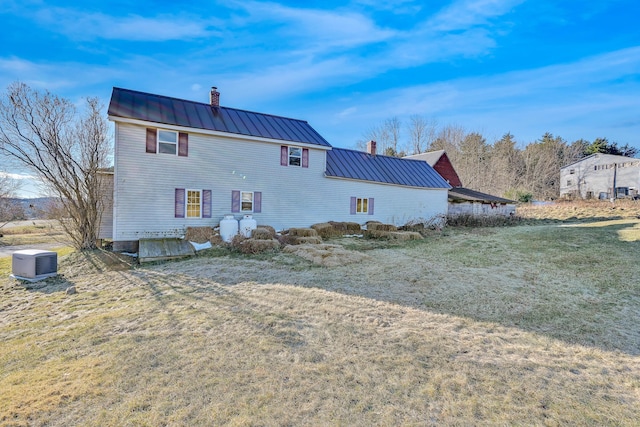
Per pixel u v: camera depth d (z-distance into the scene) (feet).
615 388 11.57
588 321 17.87
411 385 11.69
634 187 127.03
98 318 19.52
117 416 10.07
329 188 59.72
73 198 42.96
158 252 37.58
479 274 28.40
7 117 39.42
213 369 12.92
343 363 13.34
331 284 25.70
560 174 158.30
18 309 22.70
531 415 10.03
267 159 52.31
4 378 12.62
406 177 71.26
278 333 16.49
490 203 86.74
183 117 46.29
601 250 35.06
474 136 159.43
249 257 37.17
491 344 15.19
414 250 41.68
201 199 46.42
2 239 71.00
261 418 9.88
